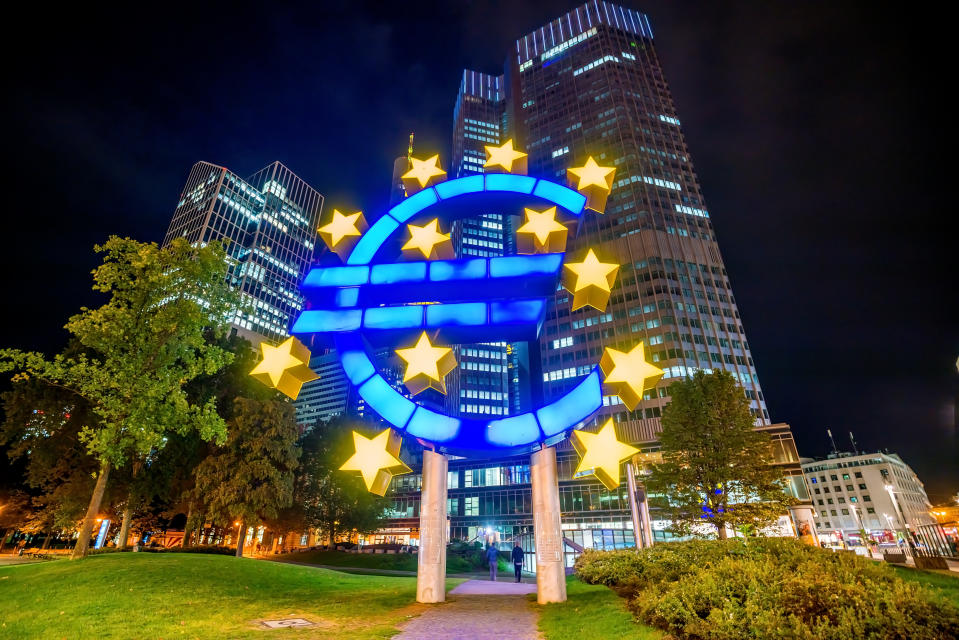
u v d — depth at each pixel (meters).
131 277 21.14
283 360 9.34
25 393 27.09
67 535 53.97
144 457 27.52
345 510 45.81
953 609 5.24
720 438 23.22
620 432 73.81
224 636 8.49
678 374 80.19
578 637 7.76
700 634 6.29
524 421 10.54
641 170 105.38
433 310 10.95
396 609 11.31
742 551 9.97
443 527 12.77
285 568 19.05
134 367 19.44
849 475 124.19
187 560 17.64
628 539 60.75
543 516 12.11
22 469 39.72
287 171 160.75
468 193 12.15
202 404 31.00
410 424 10.81
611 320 90.94
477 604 11.86
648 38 135.38
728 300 93.69
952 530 23.48
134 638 8.34
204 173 148.38
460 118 157.75
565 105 124.56
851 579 6.47
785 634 5.45
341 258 12.21
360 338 11.16
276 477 31.14
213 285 22.61
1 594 12.71
